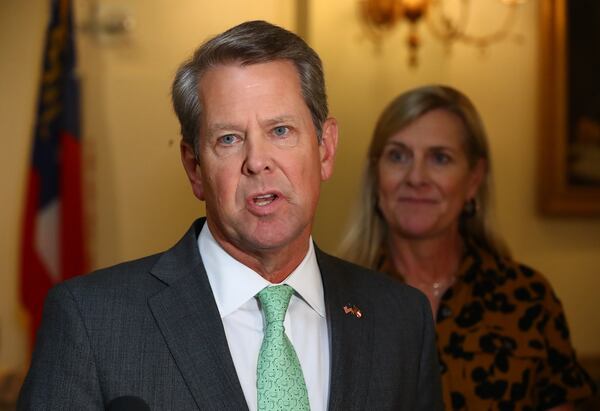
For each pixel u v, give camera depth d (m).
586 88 10.64
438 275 5.51
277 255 3.49
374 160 5.57
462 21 10.43
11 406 9.09
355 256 5.64
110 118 9.61
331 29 10.02
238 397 3.36
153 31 9.73
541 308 5.31
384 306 3.93
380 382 3.71
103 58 9.61
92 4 9.59
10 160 9.44
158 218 9.71
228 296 3.53
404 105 5.46
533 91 10.68
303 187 3.37
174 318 3.44
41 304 9.07
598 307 10.87
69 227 9.10
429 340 4.02
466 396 5.12
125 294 3.47
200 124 3.41
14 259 9.45
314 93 3.44
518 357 5.19
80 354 3.32
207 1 9.81
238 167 3.33
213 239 3.62
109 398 3.29
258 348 3.52
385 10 10.00
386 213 5.51
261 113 3.30
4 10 9.43
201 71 3.39
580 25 10.62
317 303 3.70
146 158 9.70
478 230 5.64
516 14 10.59
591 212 10.68
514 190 10.68
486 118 10.56
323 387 3.60
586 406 9.52
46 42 9.12
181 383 3.35
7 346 9.44
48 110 9.10
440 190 5.38
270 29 3.39
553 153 10.59
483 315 5.29
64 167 9.10
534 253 10.74
